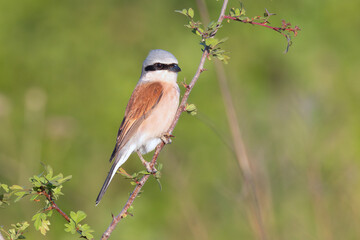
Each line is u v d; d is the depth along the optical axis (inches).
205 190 485.7
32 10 608.7
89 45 597.6
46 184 227.6
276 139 464.4
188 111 267.4
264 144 459.8
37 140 492.4
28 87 567.8
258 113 500.4
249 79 559.5
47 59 589.0
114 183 493.0
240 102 499.2
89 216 460.8
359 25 585.3
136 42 608.1
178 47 578.6
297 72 559.5
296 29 255.3
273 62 570.6
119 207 455.8
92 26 608.7
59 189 231.0
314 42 572.1
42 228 225.9
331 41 577.9
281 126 474.0
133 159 502.0
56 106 561.3
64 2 619.5
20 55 590.9
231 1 574.2
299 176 435.2
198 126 518.9
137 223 446.3
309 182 408.8
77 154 514.6
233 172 469.7
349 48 573.0
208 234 432.1
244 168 376.5
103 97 561.3
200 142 513.7
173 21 615.5
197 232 418.9
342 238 396.2
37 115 501.4
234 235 431.5
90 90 571.8
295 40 568.7
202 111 530.3
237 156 380.2
